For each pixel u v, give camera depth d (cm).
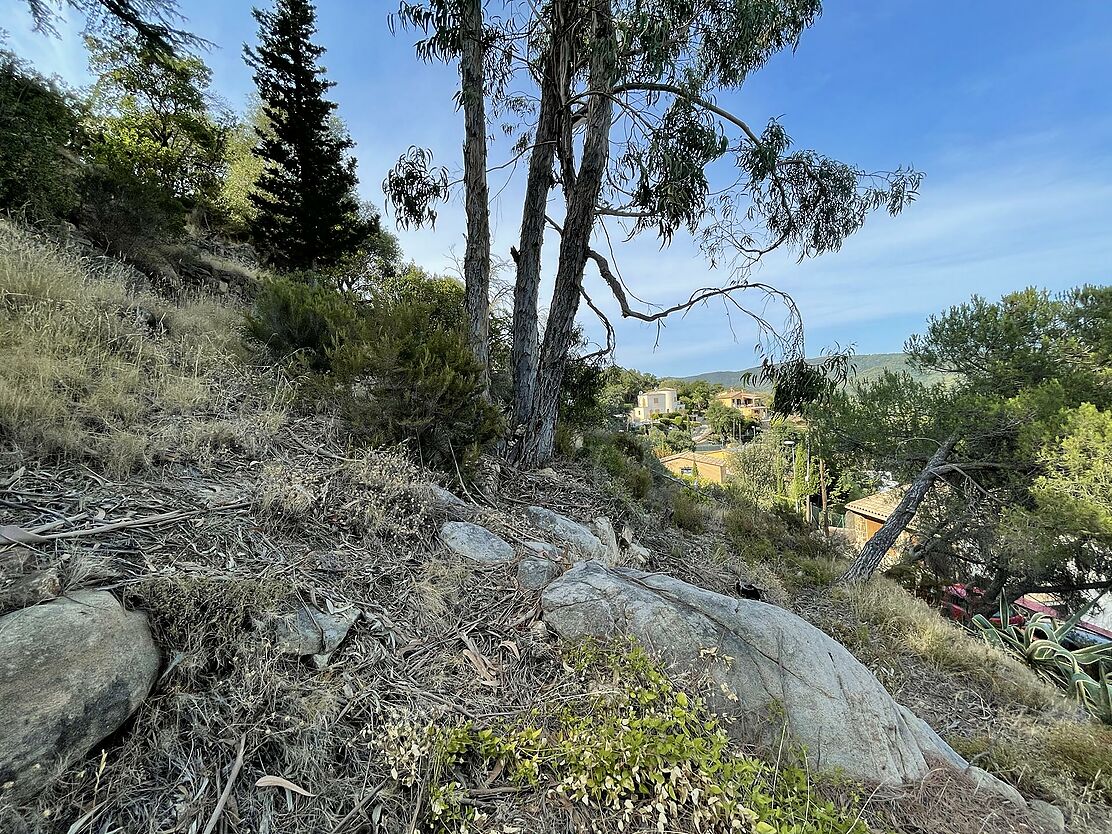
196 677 156
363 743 162
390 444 361
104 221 571
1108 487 709
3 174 450
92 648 135
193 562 190
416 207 573
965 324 991
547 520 391
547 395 546
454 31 440
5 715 116
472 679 207
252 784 140
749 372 621
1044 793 282
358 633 204
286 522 244
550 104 548
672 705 204
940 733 359
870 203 564
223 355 421
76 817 119
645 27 395
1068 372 894
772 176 545
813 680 245
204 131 1354
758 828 148
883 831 193
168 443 271
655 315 603
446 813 148
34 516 183
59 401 248
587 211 531
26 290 337
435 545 291
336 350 385
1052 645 576
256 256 1205
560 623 248
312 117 1223
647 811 159
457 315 580
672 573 483
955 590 1031
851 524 2189
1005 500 870
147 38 750
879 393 1032
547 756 171
